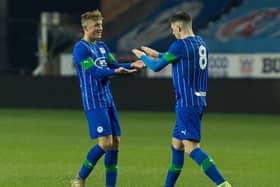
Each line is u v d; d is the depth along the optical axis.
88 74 29.55
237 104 87.19
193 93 28.38
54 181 35.38
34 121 75.50
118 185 34.50
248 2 104.75
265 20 102.19
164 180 36.19
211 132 65.31
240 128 69.50
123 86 90.94
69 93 92.56
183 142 28.81
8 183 34.62
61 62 98.81
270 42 99.62
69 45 100.94
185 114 28.38
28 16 108.38
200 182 35.72
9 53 104.00
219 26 102.62
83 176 30.39
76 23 101.88
